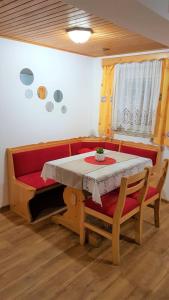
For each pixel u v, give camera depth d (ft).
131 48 10.51
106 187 7.28
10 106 9.65
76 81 12.44
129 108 11.88
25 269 6.71
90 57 12.94
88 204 7.45
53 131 11.82
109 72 12.37
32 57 10.05
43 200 11.06
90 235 7.91
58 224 9.07
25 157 10.00
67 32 8.15
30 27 7.64
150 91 11.06
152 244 8.03
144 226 9.14
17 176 9.78
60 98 11.77
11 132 9.90
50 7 5.88
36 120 10.84
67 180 7.77
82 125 13.55
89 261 7.11
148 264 7.06
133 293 6.00
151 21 5.98
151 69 10.82
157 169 10.75
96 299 5.78
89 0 4.83
